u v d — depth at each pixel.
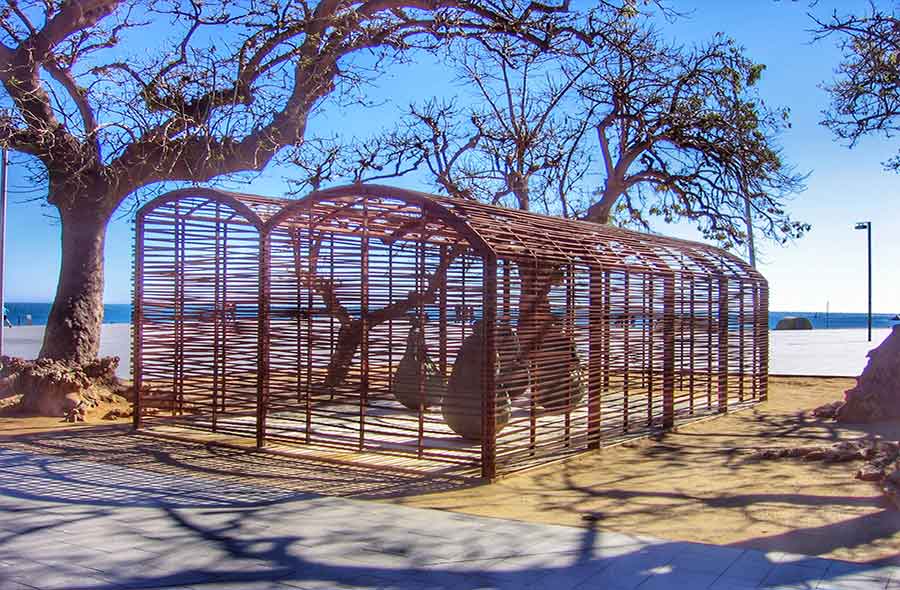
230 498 8.10
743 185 21.78
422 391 9.98
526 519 7.39
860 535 6.79
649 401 13.10
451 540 6.56
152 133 15.67
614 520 7.35
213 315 11.92
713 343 15.04
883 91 14.66
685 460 10.49
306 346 11.09
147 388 12.89
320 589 5.40
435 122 23.80
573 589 5.40
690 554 6.18
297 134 17.69
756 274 16.75
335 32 17.66
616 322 11.88
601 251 11.66
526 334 9.95
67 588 5.39
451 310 10.79
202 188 11.68
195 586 5.45
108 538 6.57
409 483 8.99
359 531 6.83
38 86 15.65
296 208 10.95
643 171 23.16
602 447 11.30
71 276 16.52
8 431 12.57
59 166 16.03
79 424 13.35
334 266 11.18
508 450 9.62
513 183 23.64
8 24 15.63
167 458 10.41
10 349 26.83
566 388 10.68
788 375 21.84
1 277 19.30
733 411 15.36
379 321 10.84
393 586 5.46
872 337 40.12
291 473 9.50
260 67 17.70
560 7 18.45
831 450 10.51
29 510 7.50
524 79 23.75
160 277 12.45
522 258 9.62
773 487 8.77
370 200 10.87
